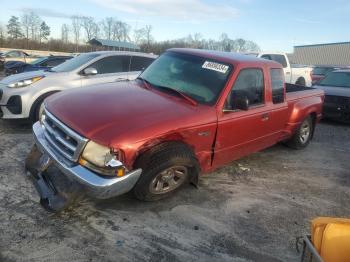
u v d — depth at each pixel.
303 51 52.56
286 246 3.88
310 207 4.82
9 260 3.25
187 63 5.32
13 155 5.62
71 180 3.98
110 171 3.72
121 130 3.82
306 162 6.62
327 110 10.32
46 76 7.51
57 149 4.13
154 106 4.40
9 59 30.23
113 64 8.41
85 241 3.61
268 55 15.16
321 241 2.40
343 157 7.17
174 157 4.11
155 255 3.52
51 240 3.58
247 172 5.80
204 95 4.80
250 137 5.44
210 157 4.83
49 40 72.50
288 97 6.55
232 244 3.81
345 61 47.34
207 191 4.93
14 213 3.97
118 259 3.41
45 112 4.60
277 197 5.02
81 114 4.08
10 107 7.13
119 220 4.02
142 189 4.09
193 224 4.09
